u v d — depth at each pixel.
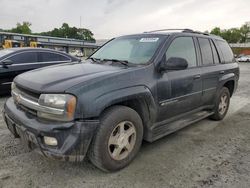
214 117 5.20
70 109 2.63
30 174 3.01
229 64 5.38
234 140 4.25
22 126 2.84
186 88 3.97
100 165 2.96
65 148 2.62
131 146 3.24
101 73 3.03
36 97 2.83
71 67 3.49
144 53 3.69
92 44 61.81
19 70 7.18
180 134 4.46
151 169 3.20
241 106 6.72
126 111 3.07
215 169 3.24
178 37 4.04
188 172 3.15
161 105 3.55
